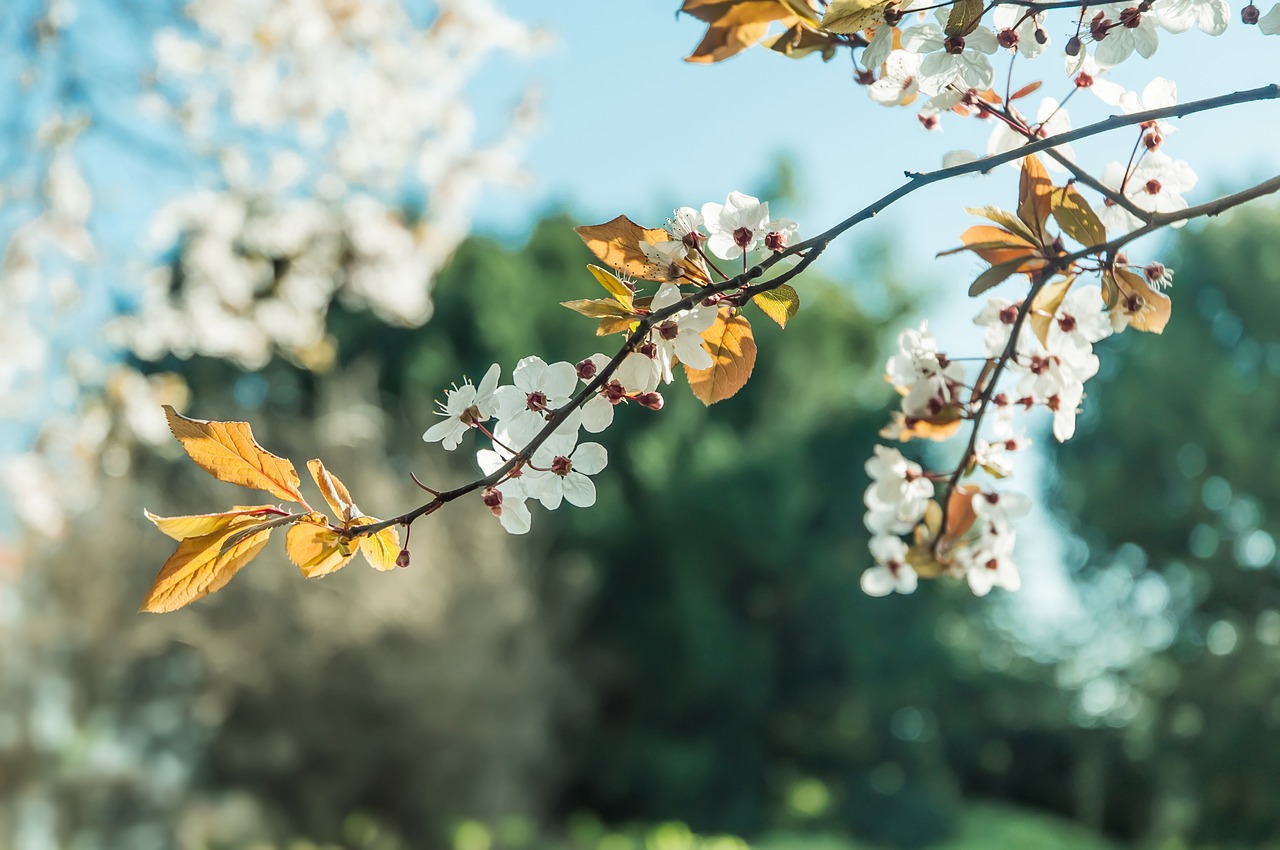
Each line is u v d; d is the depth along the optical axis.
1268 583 16.77
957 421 1.26
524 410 1.05
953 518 1.35
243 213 5.62
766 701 16.14
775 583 16.08
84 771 8.88
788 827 16.47
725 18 1.09
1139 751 18.31
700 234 1.08
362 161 5.58
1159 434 17.03
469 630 11.12
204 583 0.93
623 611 15.91
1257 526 16.89
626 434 16.59
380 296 6.29
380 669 10.77
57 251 5.05
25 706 8.70
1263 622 15.54
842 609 15.95
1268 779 14.11
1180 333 17.22
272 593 10.75
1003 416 1.29
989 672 19.56
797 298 1.06
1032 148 1.03
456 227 6.22
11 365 5.14
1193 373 16.80
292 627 10.77
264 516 0.94
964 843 17.17
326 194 5.74
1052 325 1.23
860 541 16.72
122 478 9.47
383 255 6.05
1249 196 1.07
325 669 10.85
